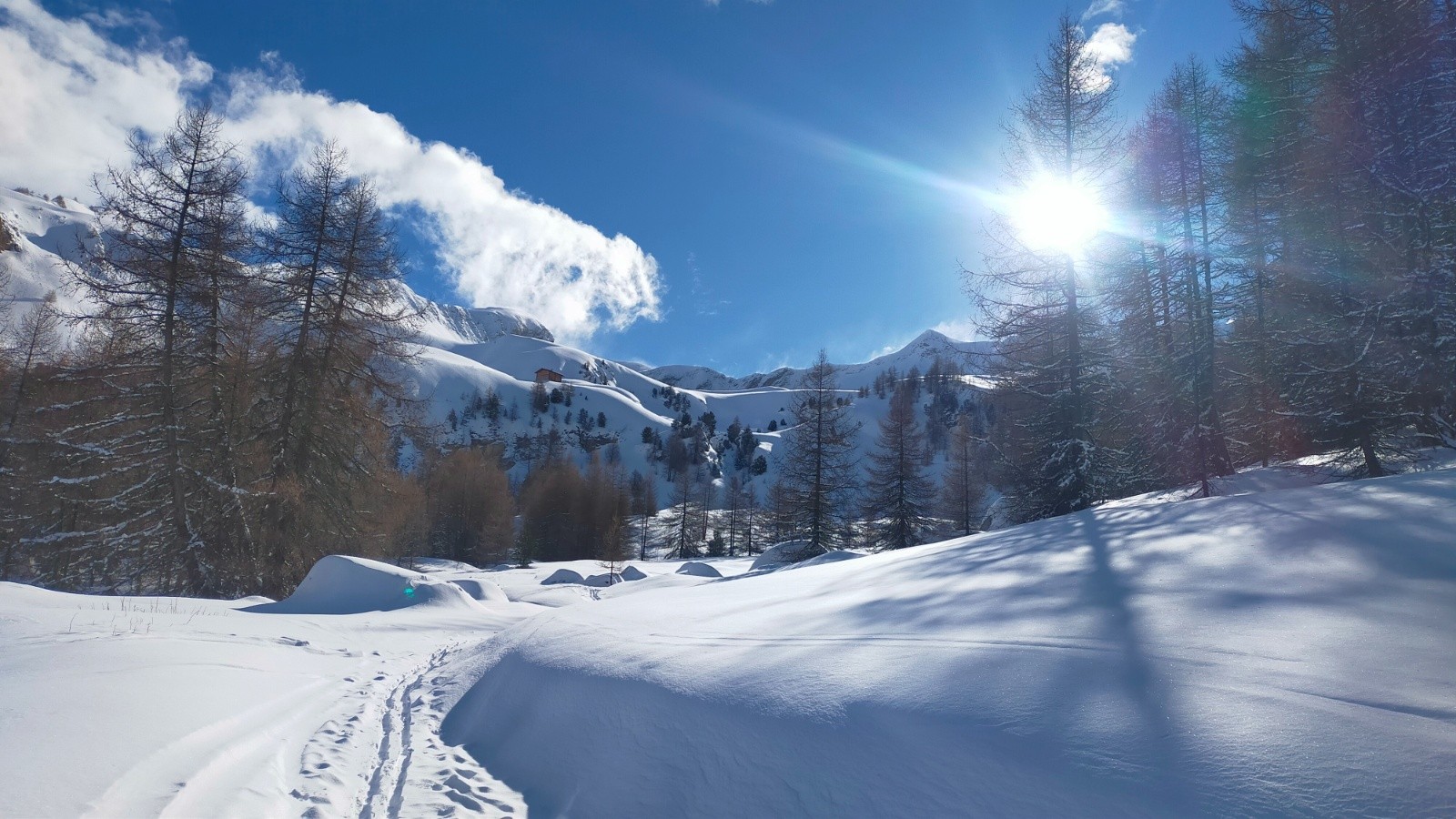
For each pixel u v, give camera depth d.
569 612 9.55
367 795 4.77
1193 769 2.96
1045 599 5.74
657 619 8.00
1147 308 20.06
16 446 20.45
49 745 4.08
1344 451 13.89
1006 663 4.32
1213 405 17.48
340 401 21.12
